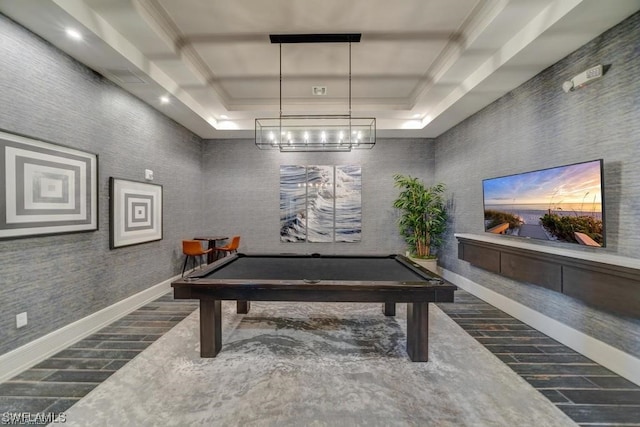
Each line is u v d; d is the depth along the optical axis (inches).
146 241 158.7
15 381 86.9
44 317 100.7
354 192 235.1
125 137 142.7
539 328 122.7
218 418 72.1
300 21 108.2
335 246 236.5
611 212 93.3
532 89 127.5
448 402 78.0
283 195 235.1
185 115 178.9
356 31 114.3
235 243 211.6
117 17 98.7
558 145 114.1
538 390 83.0
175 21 108.3
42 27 93.4
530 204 124.6
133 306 146.9
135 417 72.2
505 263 137.3
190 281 96.5
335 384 85.9
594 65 98.3
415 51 128.6
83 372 91.7
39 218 98.8
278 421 71.2
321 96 178.7
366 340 114.7
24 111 93.8
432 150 234.4
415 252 218.4
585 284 96.3
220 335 106.3
